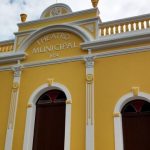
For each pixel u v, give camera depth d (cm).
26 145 1157
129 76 1130
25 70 1314
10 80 1328
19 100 1260
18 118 1226
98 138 1073
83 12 1315
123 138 1075
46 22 1380
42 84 1255
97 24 1264
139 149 1048
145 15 1209
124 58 1164
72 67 1234
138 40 1158
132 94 1098
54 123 1193
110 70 1166
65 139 1110
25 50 1355
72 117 1140
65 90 1200
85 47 1229
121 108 1109
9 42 1426
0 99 1302
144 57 1137
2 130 1235
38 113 1233
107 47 1202
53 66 1270
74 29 1285
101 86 1152
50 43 1323
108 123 1084
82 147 1082
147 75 1107
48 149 1159
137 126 1080
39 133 1196
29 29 1395
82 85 1185
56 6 1402
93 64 1197
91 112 1117
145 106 1100
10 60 1355
